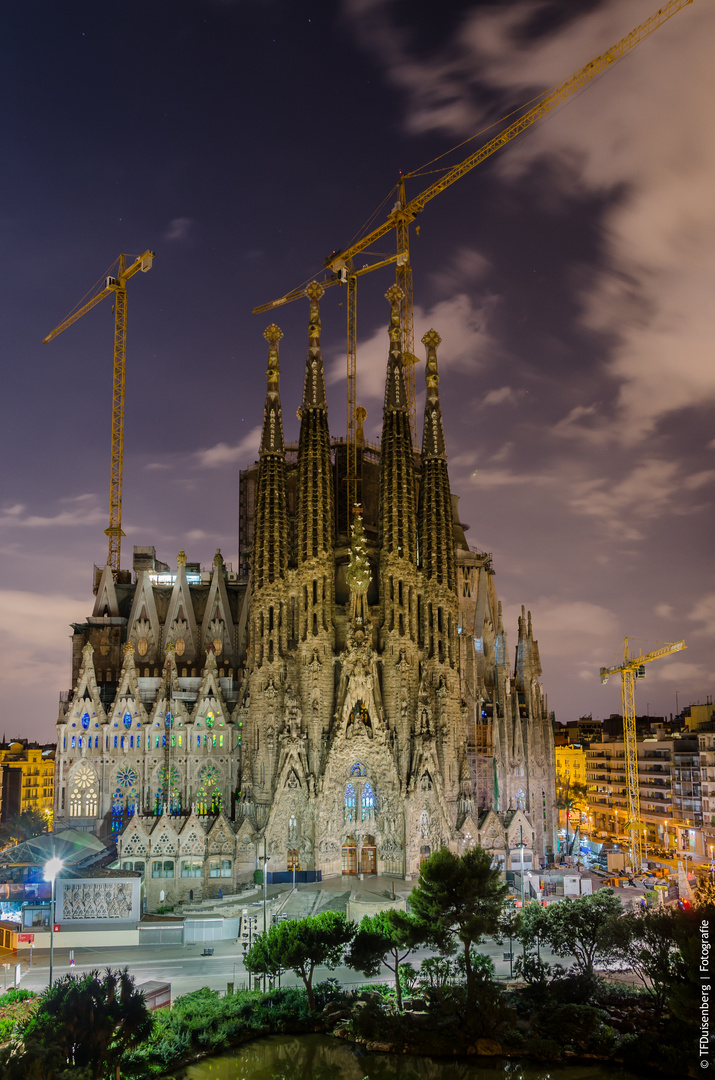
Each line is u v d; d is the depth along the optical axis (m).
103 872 102.88
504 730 149.88
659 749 176.25
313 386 144.88
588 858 155.38
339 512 158.00
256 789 129.62
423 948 92.00
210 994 73.44
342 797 130.75
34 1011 62.00
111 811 135.62
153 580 169.62
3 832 154.62
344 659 133.38
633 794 180.00
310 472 141.00
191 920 98.06
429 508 144.50
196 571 174.25
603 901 75.12
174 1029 65.75
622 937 70.56
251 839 125.12
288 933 70.94
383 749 131.50
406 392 148.62
